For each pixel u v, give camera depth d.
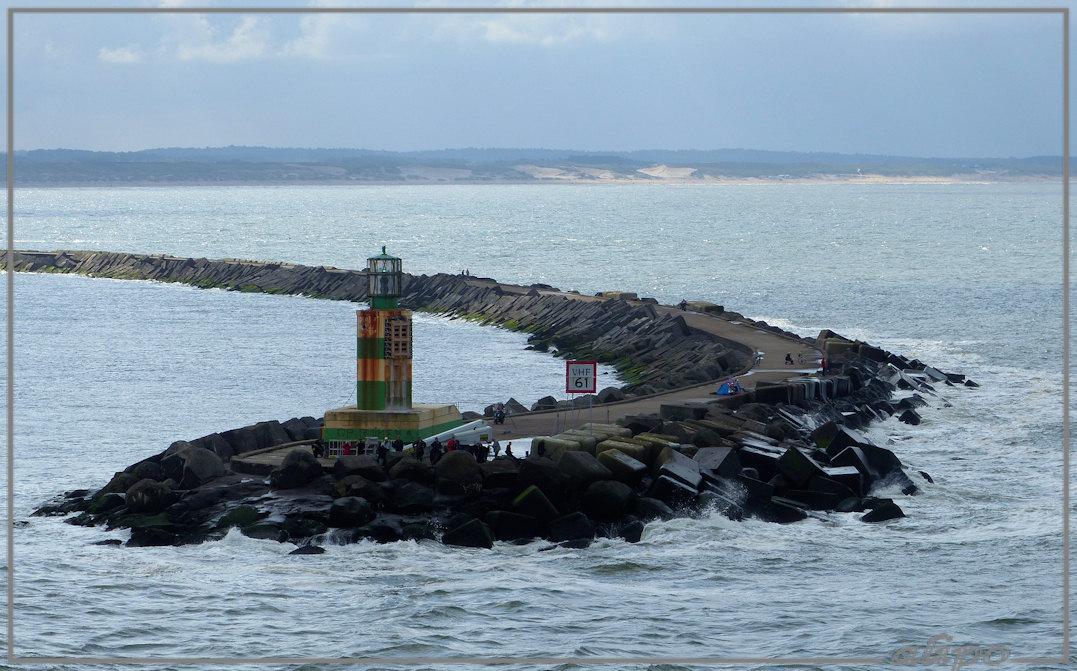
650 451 138.75
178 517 128.25
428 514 127.06
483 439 150.88
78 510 136.88
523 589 108.69
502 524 124.88
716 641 96.75
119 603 104.69
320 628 98.88
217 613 101.88
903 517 135.12
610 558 118.88
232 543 122.44
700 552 120.75
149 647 94.81
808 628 99.62
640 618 101.31
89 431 196.88
